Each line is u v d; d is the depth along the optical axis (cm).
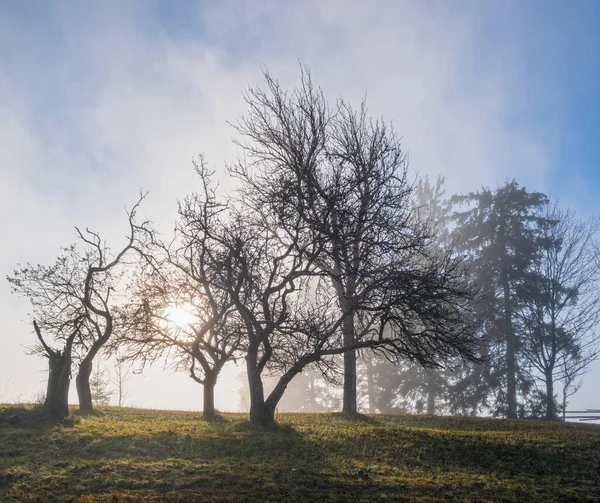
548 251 4784
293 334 2373
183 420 2516
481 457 2009
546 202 5125
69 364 2236
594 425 3142
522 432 2605
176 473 1581
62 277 2798
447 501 1518
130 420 2441
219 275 2333
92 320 2714
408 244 2397
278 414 3059
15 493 1399
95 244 2791
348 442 2069
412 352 2273
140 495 1421
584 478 1838
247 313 2270
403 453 1984
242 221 2350
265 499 1440
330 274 2262
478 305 4803
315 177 2364
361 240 2241
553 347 4616
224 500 1412
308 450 1925
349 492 1541
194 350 2655
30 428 1991
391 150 2467
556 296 4738
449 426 2833
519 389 4922
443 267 2436
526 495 1619
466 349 2266
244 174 2423
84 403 2659
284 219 2284
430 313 2238
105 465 1609
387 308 2230
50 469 1563
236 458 1772
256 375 2297
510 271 4881
